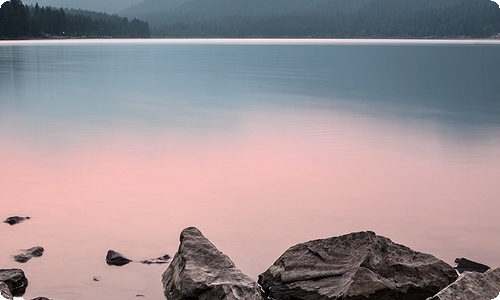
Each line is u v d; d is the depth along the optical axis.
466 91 42.06
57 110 29.97
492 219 12.44
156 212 12.57
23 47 131.00
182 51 122.50
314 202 13.49
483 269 9.64
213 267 8.41
